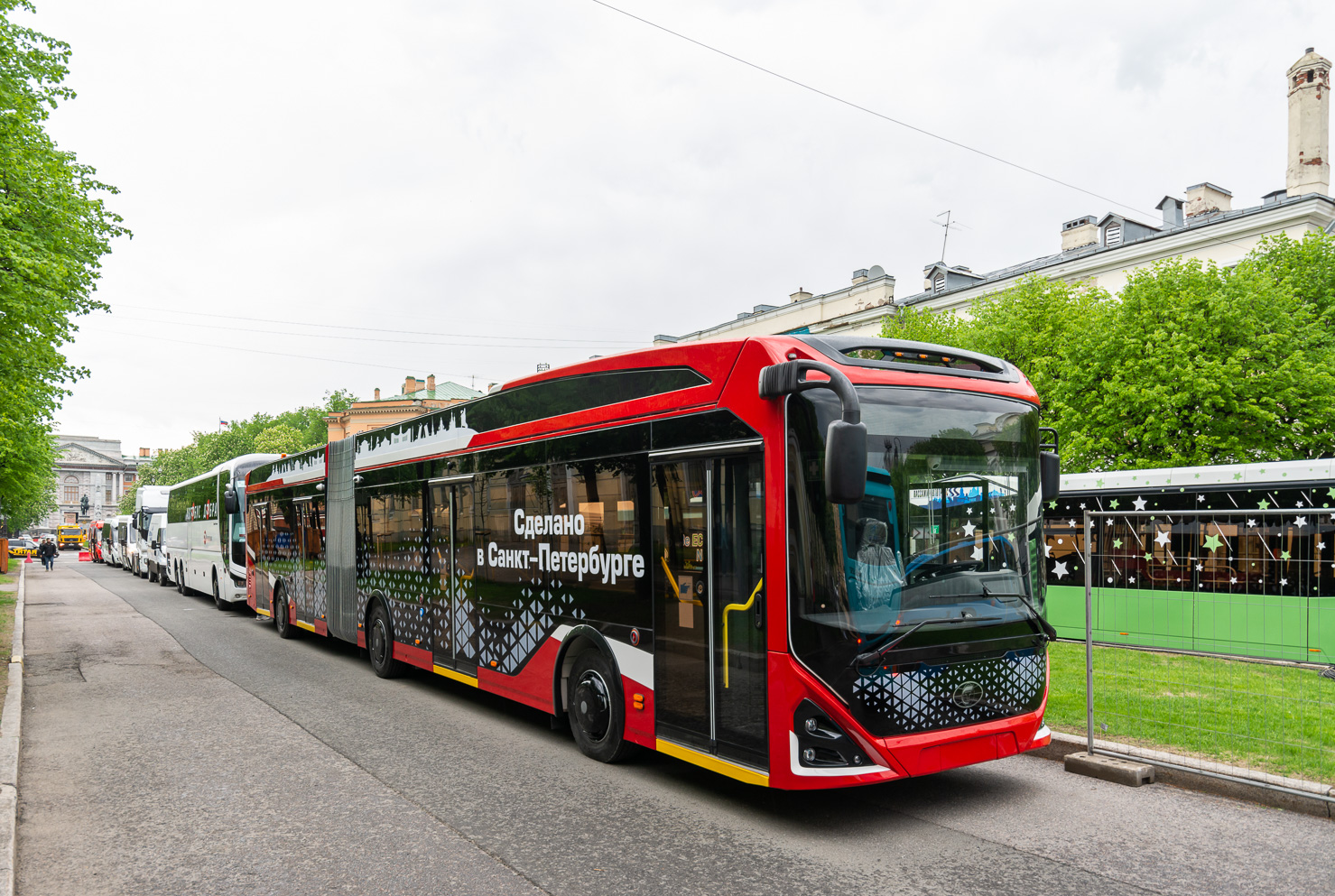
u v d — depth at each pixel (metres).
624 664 6.54
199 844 5.26
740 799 6.01
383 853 5.07
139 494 39.69
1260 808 5.64
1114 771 6.27
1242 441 17.67
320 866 4.88
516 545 7.98
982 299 27.64
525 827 5.46
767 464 5.23
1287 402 17.62
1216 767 6.05
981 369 6.09
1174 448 17.84
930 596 5.27
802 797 6.02
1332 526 9.64
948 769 5.26
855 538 5.07
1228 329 17.88
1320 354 18.95
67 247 15.44
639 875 4.69
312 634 15.94
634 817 5.65
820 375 5.20
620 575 6.58
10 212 13.63
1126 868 4.68
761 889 4.48
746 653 5.37
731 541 5.52
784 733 5.07
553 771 6.72
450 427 9.34
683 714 5.91
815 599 5.01
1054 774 6.48
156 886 4.64
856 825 5.45
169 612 20.94
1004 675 5.56
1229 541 10.58
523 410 7.95
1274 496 11.89
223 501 20.75
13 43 14.96
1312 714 6.29
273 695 9.98
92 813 5.88
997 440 5.73
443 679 11.10
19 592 27.05
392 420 63.88
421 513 9.95
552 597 7.44
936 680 5.25
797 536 5.09
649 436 6.29
